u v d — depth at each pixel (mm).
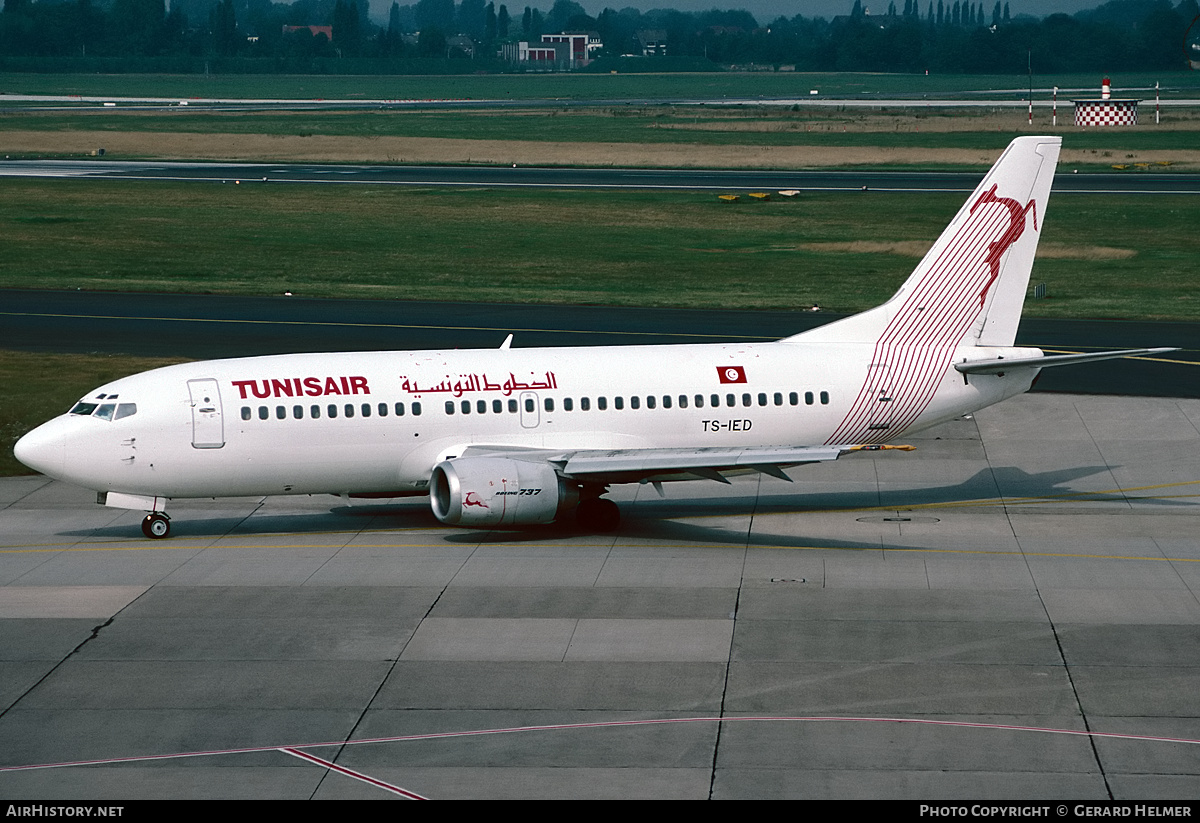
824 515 89812
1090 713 55469
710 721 55250
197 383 82000
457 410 84375
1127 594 71188
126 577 76188
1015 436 110250
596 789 49250
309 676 60750
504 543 83062
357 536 85375
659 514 90750
